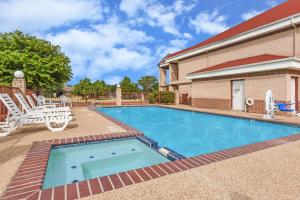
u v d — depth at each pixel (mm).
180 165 3586
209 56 20078
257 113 12055
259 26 14719
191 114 14281
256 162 3727
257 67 11852
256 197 2545
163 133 8930
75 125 7898
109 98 29422
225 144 7035
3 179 3059
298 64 10367
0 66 14883
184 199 2492
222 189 2736
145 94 26891
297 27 12297
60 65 17641
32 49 17859
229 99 14281
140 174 3211
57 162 4785
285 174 3205
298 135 5988
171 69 27188
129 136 6094
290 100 10953
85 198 2502
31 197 2521
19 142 5195
